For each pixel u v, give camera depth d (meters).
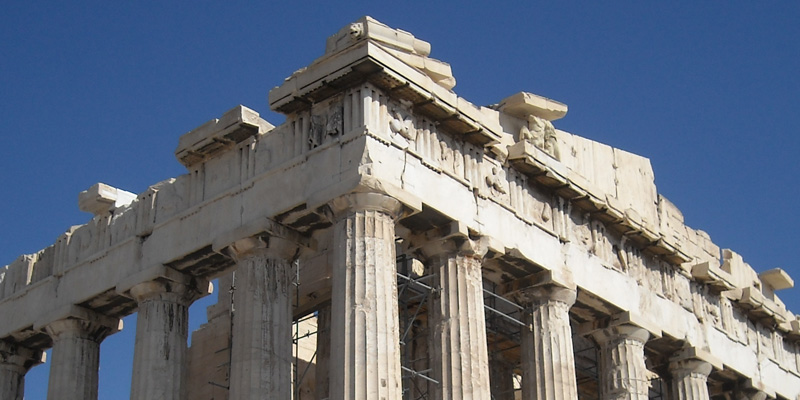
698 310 49.50
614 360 45.00
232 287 48.16
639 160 49.31
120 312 44.72
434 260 39.50
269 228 38.44
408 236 39.75
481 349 38.56
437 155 39.28
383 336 35.59
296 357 47.22
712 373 50.34
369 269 36.12
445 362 38.25
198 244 40.22
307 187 37.88
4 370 47.06
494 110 43.47
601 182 46.91
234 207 39.66
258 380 37.22
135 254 42.34
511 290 42.66
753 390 51.91
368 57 36.88
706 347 49.06
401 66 37.84
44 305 45.28
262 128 40.22
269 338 37.84
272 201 38.66
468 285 39.06
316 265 46.72
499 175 41.38
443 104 38.88
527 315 42.41
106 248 43.66
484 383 38.25
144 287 41.44
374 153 37.03
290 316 38.72
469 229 39.38
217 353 48.19
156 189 42.81
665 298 47.53
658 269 47.78
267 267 38.56
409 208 37.59
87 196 44.47
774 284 57.28
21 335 46.53
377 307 35.81
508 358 50.53
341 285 36.16
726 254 54.62
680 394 47.94
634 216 45.66
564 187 43.25
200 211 40.72
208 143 40.72
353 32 37.59
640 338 45.34
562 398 41.09
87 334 44.69
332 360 35.75
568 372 41.50
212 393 49.00
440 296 38.97
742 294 52.34
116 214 44.06
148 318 41.25
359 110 37.56
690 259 48.31
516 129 43.50
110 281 42.91
